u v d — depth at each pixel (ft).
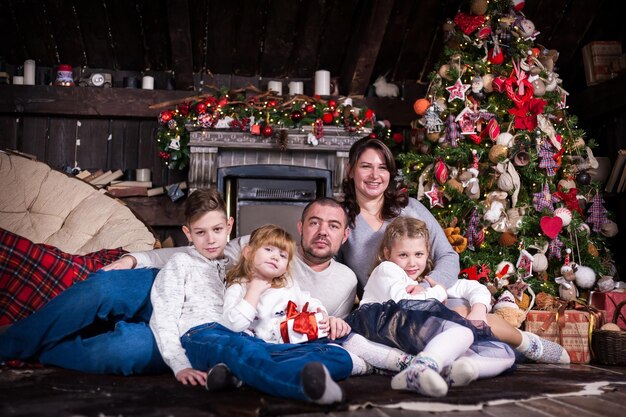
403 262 9.23
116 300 8.45
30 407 5.90
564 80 18.53
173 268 8.24
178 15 15.98
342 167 16.33
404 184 14.69
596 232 14.66
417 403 6.30
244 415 5.64
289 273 8.51
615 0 16.98
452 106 14.48
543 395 6.95
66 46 17.65
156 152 17.93
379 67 18.78
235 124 15.70
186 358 7.51
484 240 13.83
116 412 5.72
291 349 7.54
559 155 14.15
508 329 9.56
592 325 11.20
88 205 12.94
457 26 14.92
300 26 17.56
